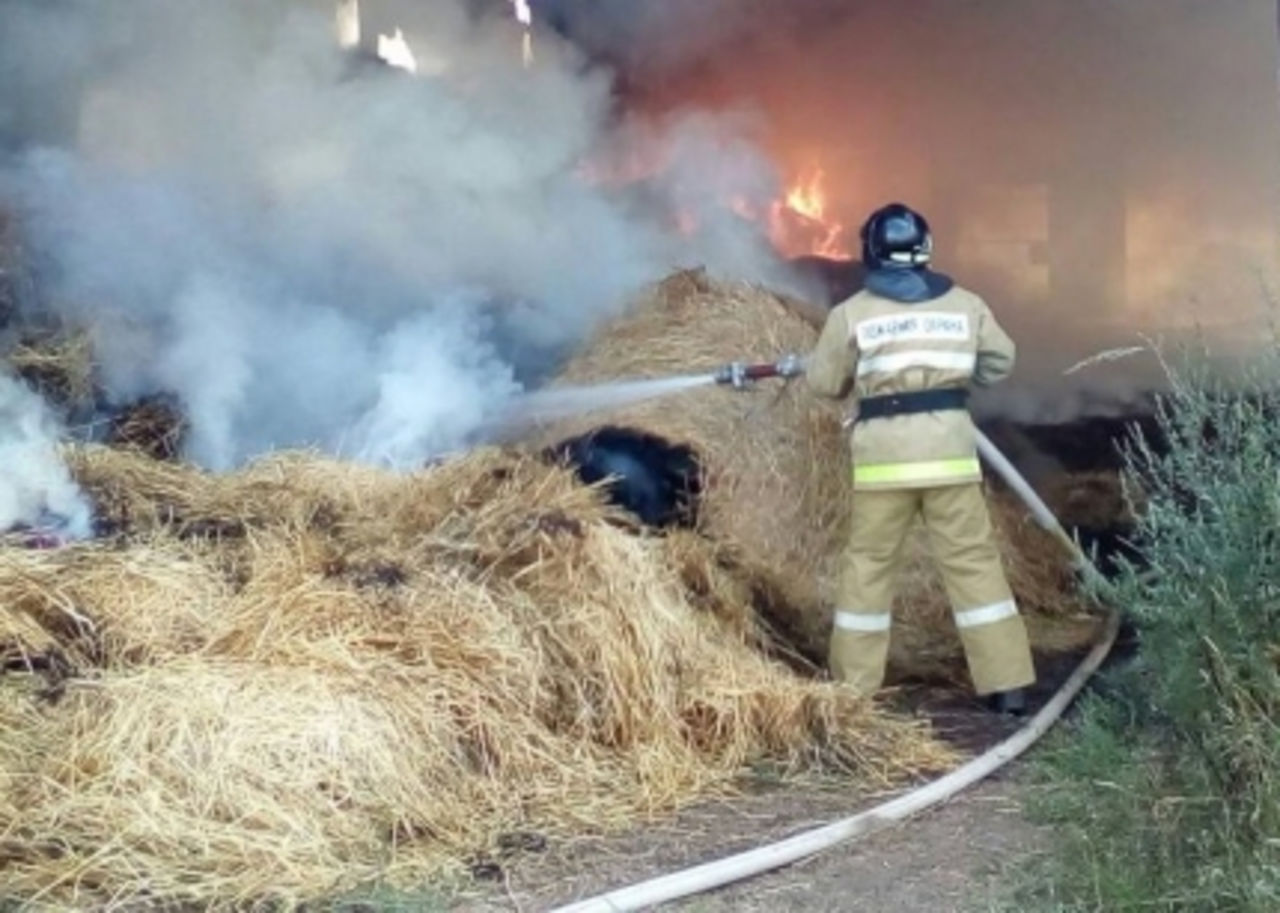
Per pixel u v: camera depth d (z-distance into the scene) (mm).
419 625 5398
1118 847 4258
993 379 6285
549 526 5855
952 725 6113
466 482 6344
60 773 4707
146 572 5504
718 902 4504
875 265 6227
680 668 5656
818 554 6641
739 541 6445
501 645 5395
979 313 6207
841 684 5938
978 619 6188
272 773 4730
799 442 6699
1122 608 4891
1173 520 4289
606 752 5402
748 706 5594
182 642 5242
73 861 4445
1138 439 5348
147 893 4383
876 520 6156
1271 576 4078
